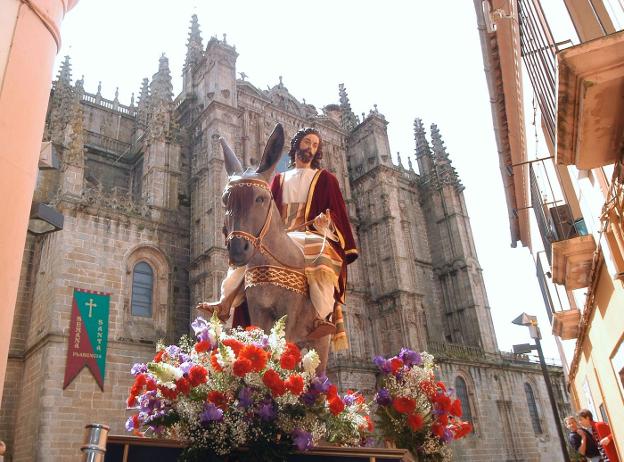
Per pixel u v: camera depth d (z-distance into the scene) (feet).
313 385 14.83
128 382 90.84
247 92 151.53
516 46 52.54
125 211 107.55
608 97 21.04
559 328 59.36
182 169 130.62
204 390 14.08
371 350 141.28
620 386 41.52
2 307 11.69
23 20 13.73
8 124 12.66
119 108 159.43
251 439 13.52
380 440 20.62
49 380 82.23
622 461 44.57
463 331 164.45
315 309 17.61
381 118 174.91
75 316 89.10
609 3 24.64
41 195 104.47
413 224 183.11
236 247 15.62
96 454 11.89
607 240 31.45
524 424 150.20
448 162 191.83
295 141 21.93
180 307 110.32
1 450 11.89
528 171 67.15
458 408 21.45
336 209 20.16
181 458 13.24
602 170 30.45
